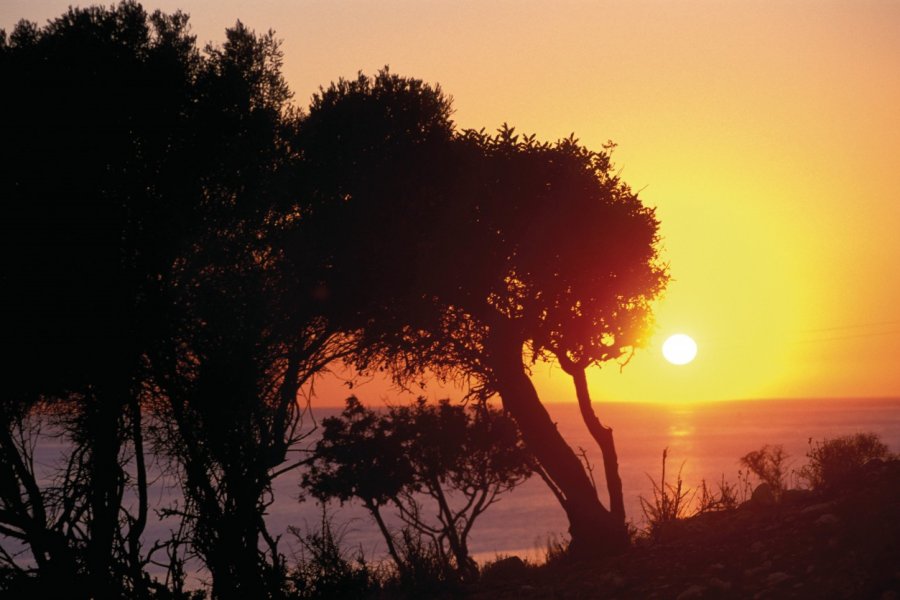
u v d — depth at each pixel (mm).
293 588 22406
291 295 24031
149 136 22453
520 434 41938
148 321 20594
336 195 26688
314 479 42094
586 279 34125
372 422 42469
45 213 20797
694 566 19578
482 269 31219
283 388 22328
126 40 23531
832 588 15008
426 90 31797
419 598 24688
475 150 33000
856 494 21328
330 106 29266
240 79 24906
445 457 41219
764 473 32625
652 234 35281
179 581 19750
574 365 34656
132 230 21609
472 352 34031
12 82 22062
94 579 19016
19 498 19422
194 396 20203
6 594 18766
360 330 27500
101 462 19531
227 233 23719
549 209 32875
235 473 20141
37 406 21281
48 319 20234
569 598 19891
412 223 28484
